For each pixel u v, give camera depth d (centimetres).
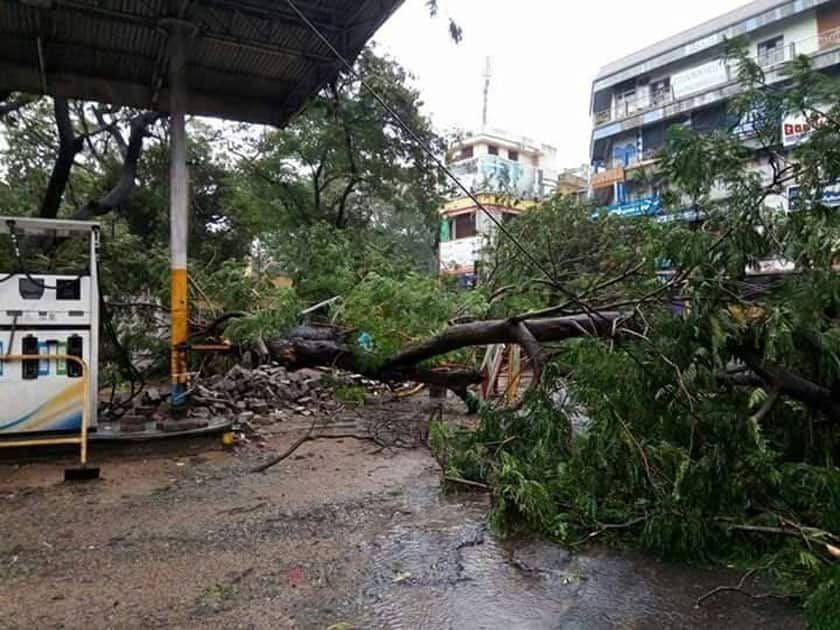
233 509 405
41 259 625
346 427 670
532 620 257
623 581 296
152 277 773
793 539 302
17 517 384
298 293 812
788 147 359
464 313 645
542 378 428
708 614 262
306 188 1497
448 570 308
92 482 461
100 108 1071
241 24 700
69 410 517
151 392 695
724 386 380
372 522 382
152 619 257
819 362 364
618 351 399
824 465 373
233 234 1559
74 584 290
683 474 319
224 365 852
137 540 348
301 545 342
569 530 354
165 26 640
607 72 2114
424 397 879
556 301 658
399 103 1383
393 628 249
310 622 254
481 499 428
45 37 696
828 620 232
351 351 589
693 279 370
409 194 1556
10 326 497
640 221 449
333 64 765
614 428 366
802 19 1628
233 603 272
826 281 332
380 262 852
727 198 375
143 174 1330
